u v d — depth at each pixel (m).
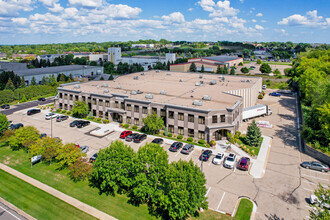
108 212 37.25
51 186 44.19
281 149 59.62
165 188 34.97
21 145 61.41
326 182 45.00
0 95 101.56
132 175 39.75
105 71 197.00
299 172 48.69
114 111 76.69
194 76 117.00
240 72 175.00
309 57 168.25
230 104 68.69
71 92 88.00
